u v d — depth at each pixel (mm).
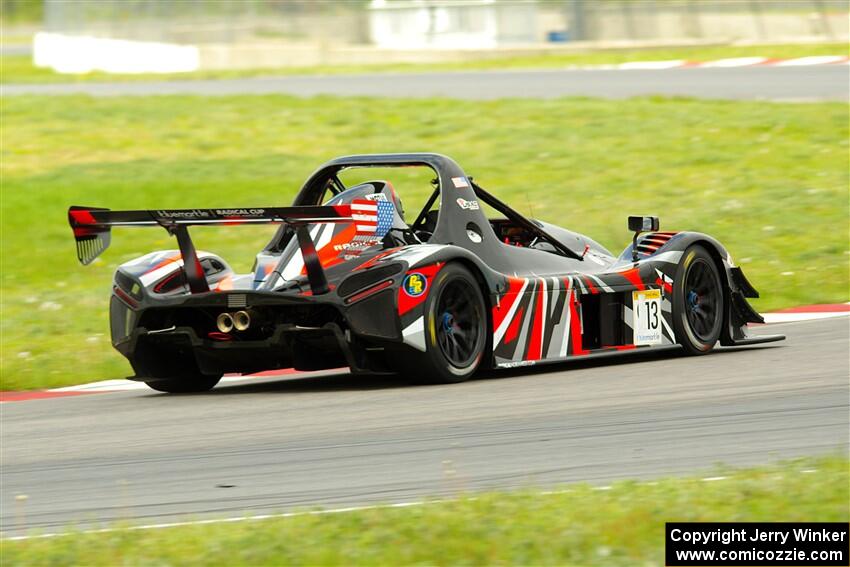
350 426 22734
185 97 80438
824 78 79312
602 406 23547
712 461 18594
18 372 31984
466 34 120750
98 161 62312
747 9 119500
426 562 13641
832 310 36625
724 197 51312
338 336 25891
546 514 15109
